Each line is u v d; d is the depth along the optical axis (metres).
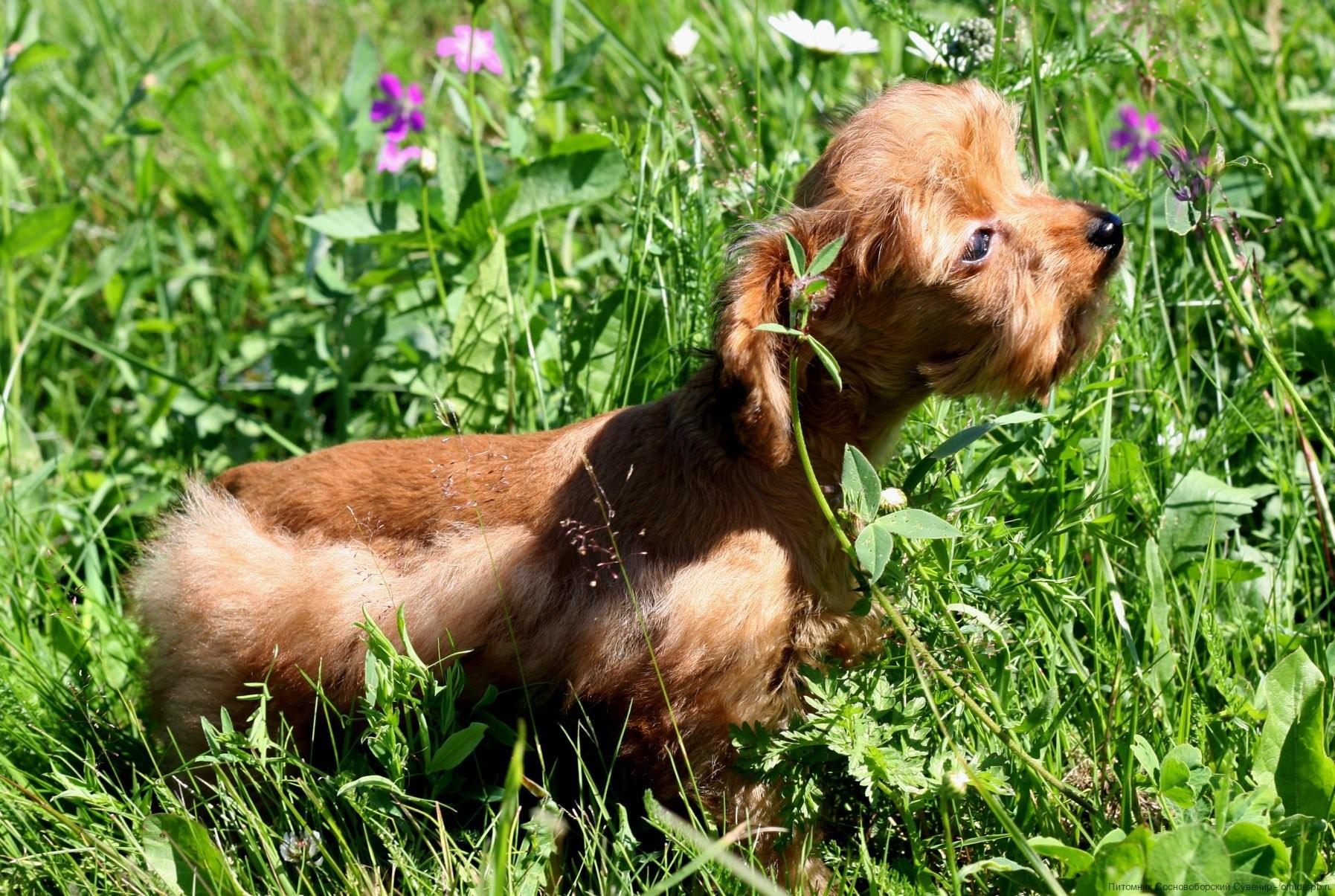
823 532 3.05
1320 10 5.42
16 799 3.02
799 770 2.83
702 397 3.12
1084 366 3.29
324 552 3.23
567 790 3.26
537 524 3.17
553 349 4.22
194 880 2.71
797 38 4.20
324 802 3.02
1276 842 2.42
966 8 4.60
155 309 5.44
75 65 6.64
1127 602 3.40
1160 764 2.82
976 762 2.75
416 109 4.88
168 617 3.28
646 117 4.61
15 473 4.38
